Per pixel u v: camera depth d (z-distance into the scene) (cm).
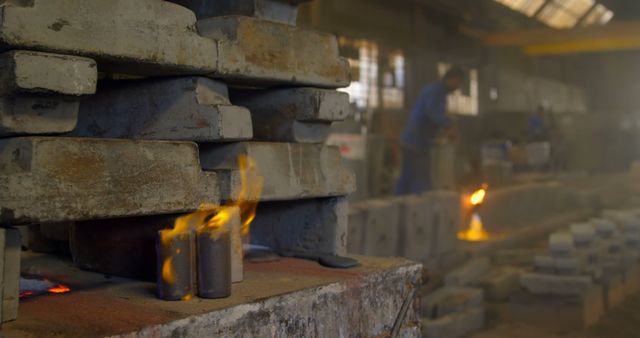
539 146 1452
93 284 210
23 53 165
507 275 541
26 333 161
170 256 188
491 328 468
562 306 472
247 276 222
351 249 509
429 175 791
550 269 492
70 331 162
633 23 1639
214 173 203
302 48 232
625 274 564
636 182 1186
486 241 684
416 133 782
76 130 229
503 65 2184
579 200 1024
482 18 1917
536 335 451
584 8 2641
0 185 159
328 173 242
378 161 1173
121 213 179
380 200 580
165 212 190
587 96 2872
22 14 164
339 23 1373
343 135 1018
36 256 269
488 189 843
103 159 176
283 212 266
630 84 2762
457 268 576
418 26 1662
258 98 246
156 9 191
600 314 506
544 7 2391
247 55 214
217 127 203
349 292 219
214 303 186
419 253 587
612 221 653
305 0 247
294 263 245
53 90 169
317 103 235
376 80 1532
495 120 1923
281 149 229
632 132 2038
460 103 1952
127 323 167
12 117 169
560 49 1745
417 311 251
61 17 171
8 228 169
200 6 242
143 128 216
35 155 165
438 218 612
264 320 192
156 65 192
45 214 165
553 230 842
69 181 169
